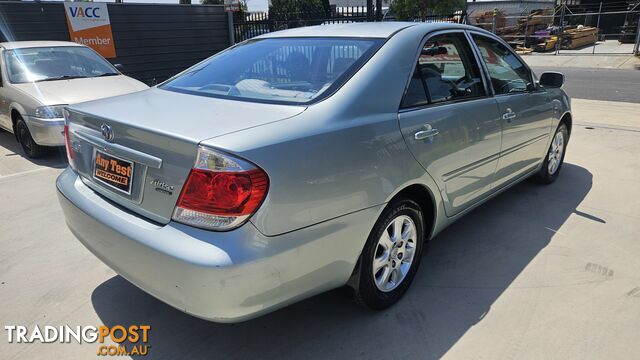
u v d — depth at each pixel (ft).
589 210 13.85
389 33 9.37
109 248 7.48
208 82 9.52
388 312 9.05
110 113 7.93
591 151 19.98
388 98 8.39
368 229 7.89
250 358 7.92
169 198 6.74
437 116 9.25
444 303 9.32
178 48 43.93
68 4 36.14
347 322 8.77
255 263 6.30
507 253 11.32
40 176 17.92
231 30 47.47
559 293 9.62
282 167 6.53
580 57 69.56
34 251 11.71
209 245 6.23
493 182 11.82
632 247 11.59
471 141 10.23
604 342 8.14
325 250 7.22
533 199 14.74
